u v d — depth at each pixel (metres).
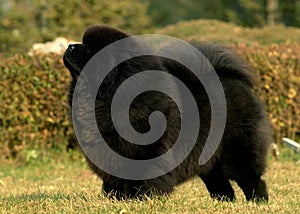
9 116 28.27
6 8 64.56
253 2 74.25
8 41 53.84
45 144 28.50
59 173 25.70
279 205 14.79
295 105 30.09
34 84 28.16
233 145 15.53
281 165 25.75
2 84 28.11
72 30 52.19
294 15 74.50
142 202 13.41
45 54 28.34
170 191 14.15
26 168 27.50
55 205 14.33
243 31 45.59
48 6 56.28
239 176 15.81
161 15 76.94
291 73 29.89
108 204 13.85
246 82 16.16
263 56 29.55
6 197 16.41
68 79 27.98
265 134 15.95
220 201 15.46
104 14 55.38
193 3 79.62
